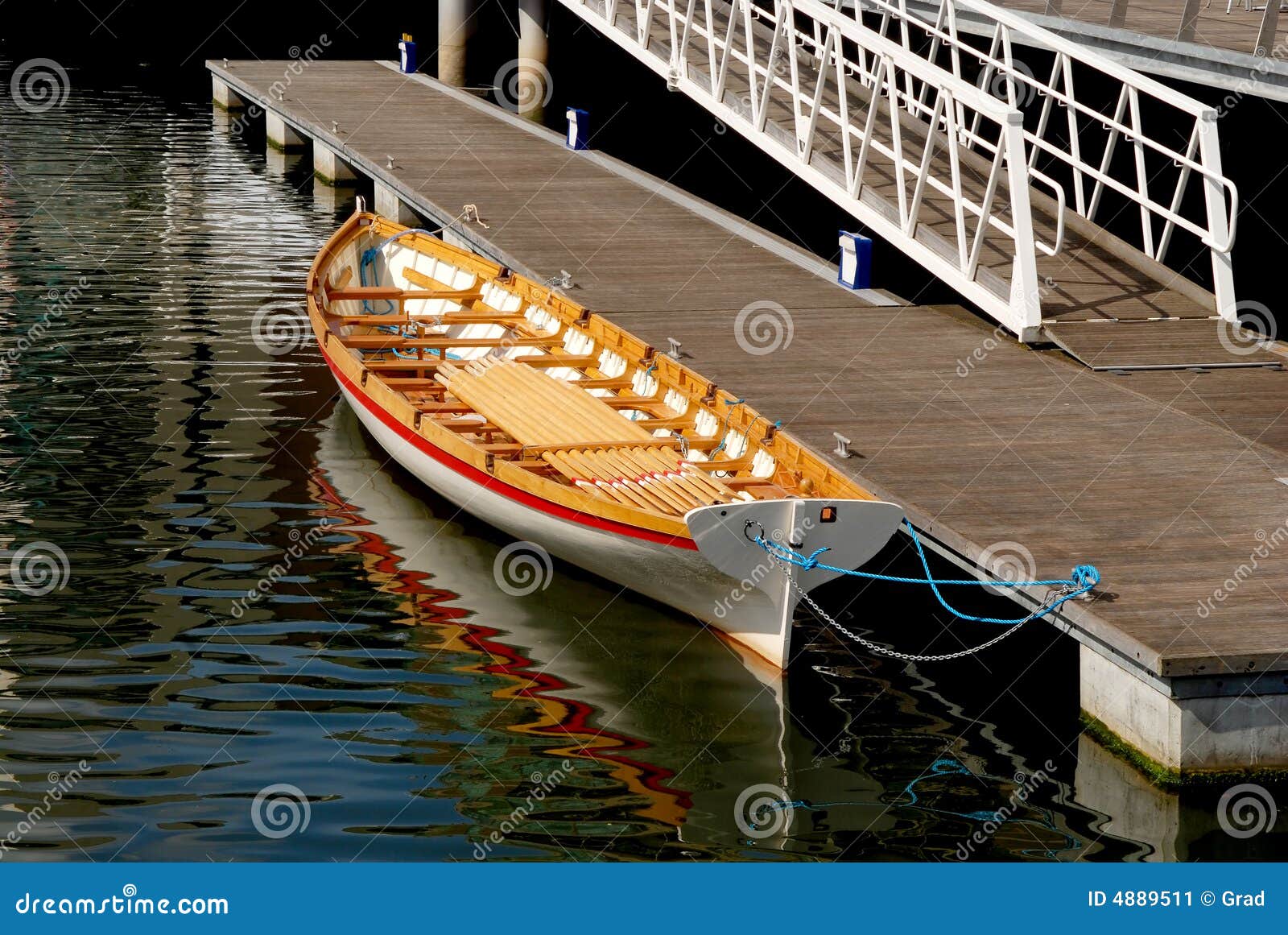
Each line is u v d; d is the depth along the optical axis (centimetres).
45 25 3350
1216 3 1845
